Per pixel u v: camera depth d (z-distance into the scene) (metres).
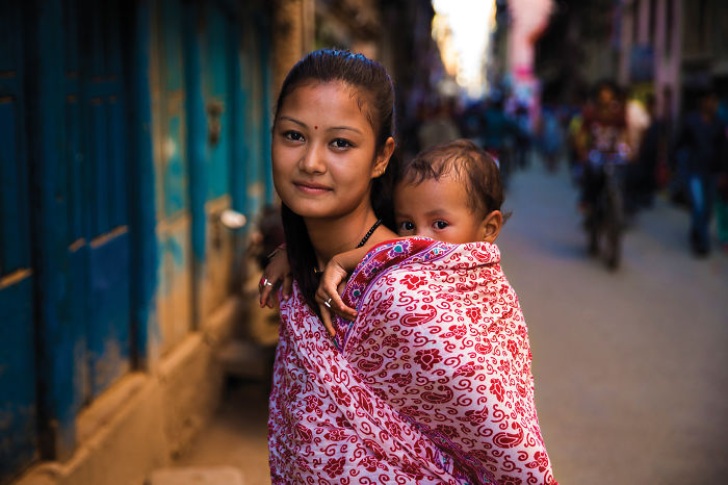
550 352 6.09
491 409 1.38
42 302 3.13
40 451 3.20
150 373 4.11
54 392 3.18
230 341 5.42
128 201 4.00
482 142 16.92
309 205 1.43
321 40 11.27
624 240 10.77
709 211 9.62
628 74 26.91
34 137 3.05
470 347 1.38
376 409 1.43
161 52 4.32
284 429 1.54
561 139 23.30
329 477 1.45
